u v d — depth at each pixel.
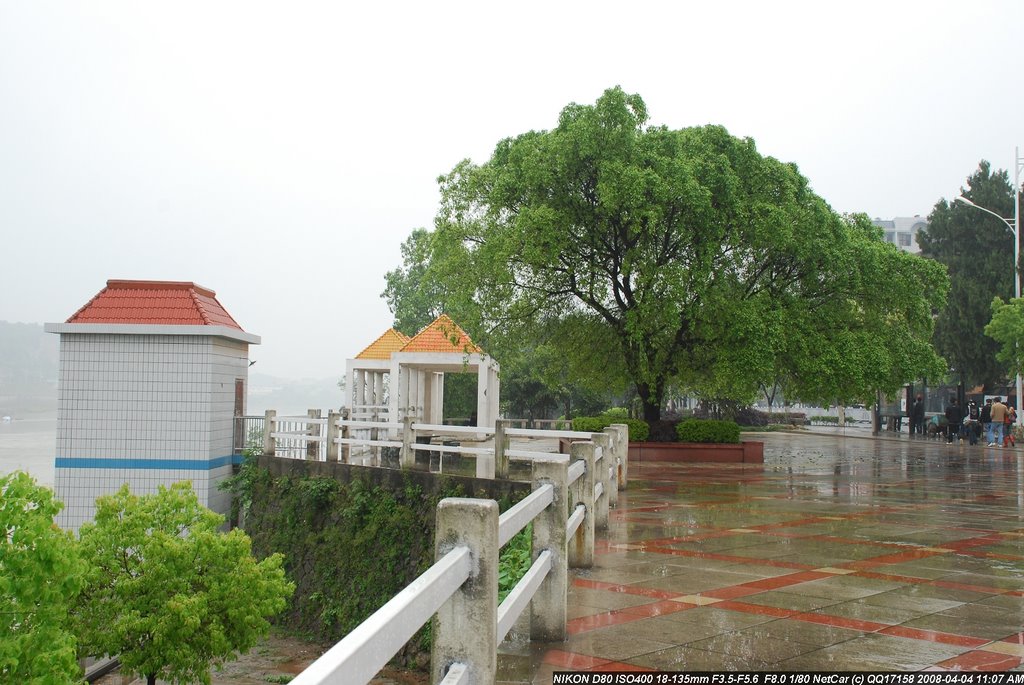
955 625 5.73
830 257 22.70
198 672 11.05
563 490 5.25
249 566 11.41
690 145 22.42
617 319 23.98
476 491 14.25
